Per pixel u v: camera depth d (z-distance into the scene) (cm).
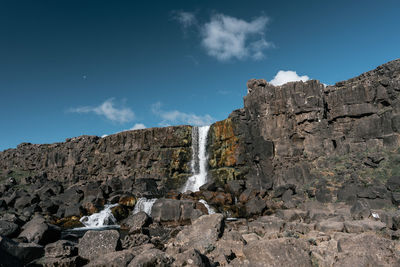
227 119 4600
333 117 3612
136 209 3812
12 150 6838
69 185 5209
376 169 2900
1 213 3619
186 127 5144
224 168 4303
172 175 4869
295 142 3853
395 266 1016
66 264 1293
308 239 1516
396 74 3164
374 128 3222
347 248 1184
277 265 1113
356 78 3650
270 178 3741
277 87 4106
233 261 1268
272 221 2012
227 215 3356
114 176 5112
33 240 1991
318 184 3153
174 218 3080
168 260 1154
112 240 1472
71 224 3381
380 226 1644
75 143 5988
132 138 5300
